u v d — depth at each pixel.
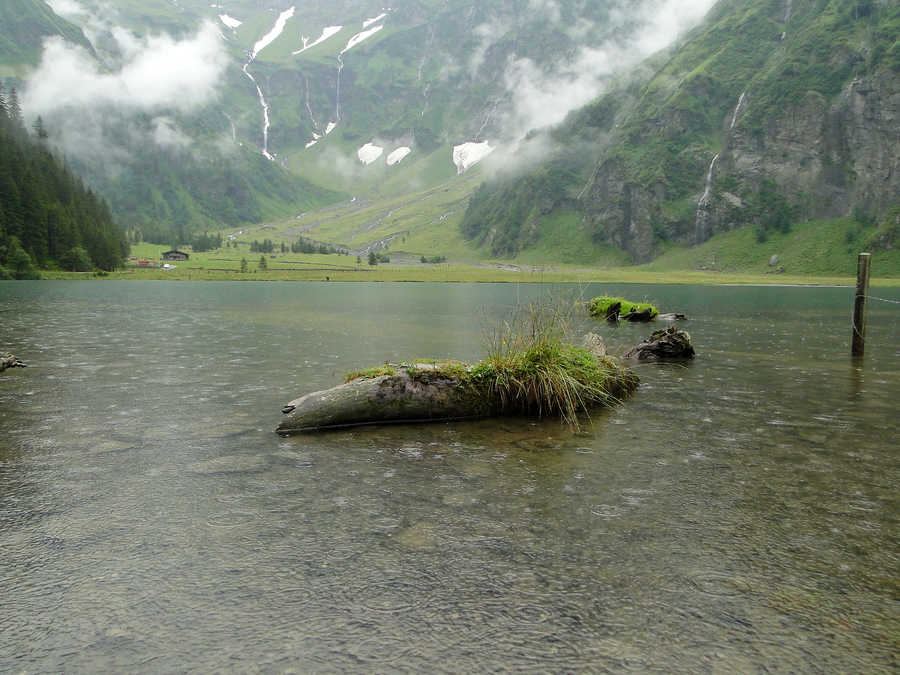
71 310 37.22
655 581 3.94
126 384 11.86
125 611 3.55
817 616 3.53
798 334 24.50
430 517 5.02
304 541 4.53
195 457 6.83
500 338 10.49
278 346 18.52
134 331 23.59
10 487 5.76
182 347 18.23
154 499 5.44
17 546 4.43
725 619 3.49
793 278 167.50
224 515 5.05
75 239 137.00
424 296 62.53
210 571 4.04
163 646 3.20
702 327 28.11
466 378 9.02
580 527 4.83
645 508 5.27
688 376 13.57
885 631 3.38
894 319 33.56
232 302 48.66
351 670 2.98
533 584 3.88
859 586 3.89
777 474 6.29
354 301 50.94
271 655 3.11
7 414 9.13
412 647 3.19
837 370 14.52
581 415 9.29
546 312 10.89
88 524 4.86
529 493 5.64
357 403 8.41
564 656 3.11
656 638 3.29
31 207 127.75
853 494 5.68
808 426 8.59
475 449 7.23
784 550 4.43
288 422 8.09
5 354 14.33
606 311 31.97
